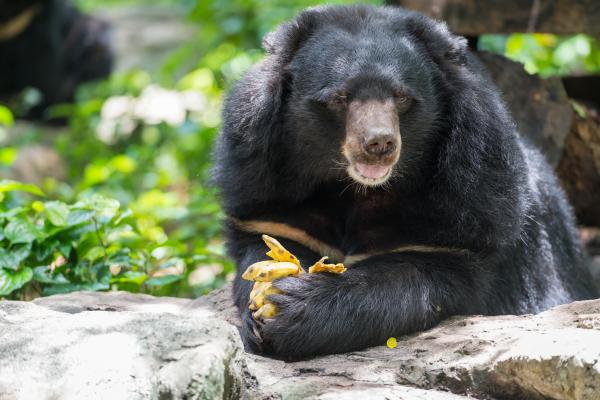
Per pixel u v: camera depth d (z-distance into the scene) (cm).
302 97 963
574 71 2012
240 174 1000
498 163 964
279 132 991
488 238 958
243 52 2591
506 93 1516
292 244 1021
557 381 691
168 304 1088
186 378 671
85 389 668
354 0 2458
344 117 941
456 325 895
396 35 978
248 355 844
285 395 734
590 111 1653
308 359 870
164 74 3050
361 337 872
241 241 1045
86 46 3422
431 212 968
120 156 2278
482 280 975
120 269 1312
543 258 1141
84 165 2572
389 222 995
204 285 1397
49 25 3375
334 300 873
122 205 1938
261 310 877
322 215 1022
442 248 965
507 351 745
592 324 797
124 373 679
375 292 888
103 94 3031
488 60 1527
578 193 1684
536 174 1170
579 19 1457
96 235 1237
